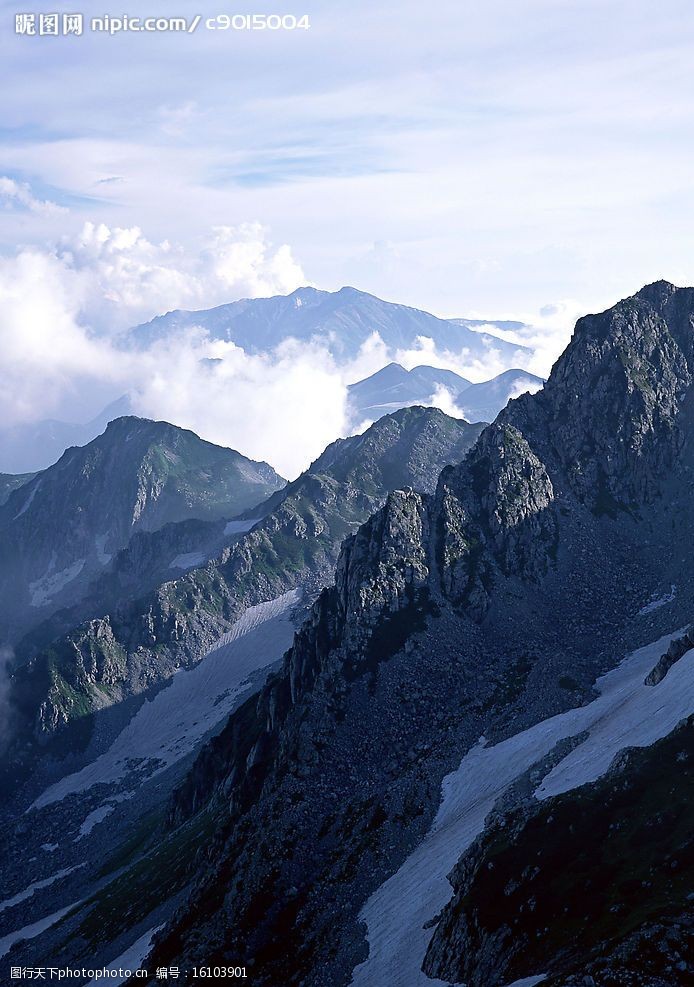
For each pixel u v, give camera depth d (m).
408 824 155.62
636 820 111.19
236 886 153.62
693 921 83.06
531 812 127.06
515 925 103.19
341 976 122.06
